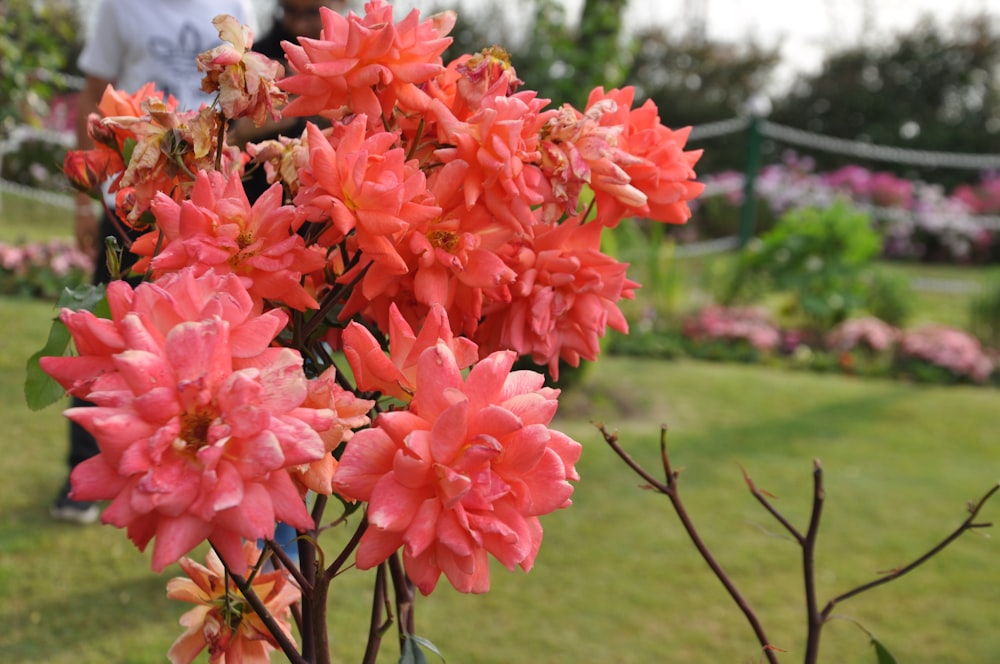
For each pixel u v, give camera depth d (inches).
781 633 117.0
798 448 193.5
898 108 676.1
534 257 38.7
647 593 125.8
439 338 31.0
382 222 31.7
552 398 30.2
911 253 577.3
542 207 37.8
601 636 114.2
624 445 187.0
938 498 167.5
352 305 36.8
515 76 37.1
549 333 39.2
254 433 24.6
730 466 178.5
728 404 227.1
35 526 129.9
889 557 141.0
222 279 28.4
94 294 34.1
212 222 31.2
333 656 103.7
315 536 36.0
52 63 266.5
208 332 25.3
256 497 25.0
